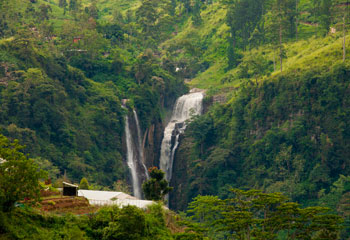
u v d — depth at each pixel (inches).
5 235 2151.8
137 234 2571.4
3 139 2306.8
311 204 6299.2
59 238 2348.7
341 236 5369.1
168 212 3452.3
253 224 3538.4
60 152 5930.1
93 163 6240.2
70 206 2780.5
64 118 6235.2
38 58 6673.2
